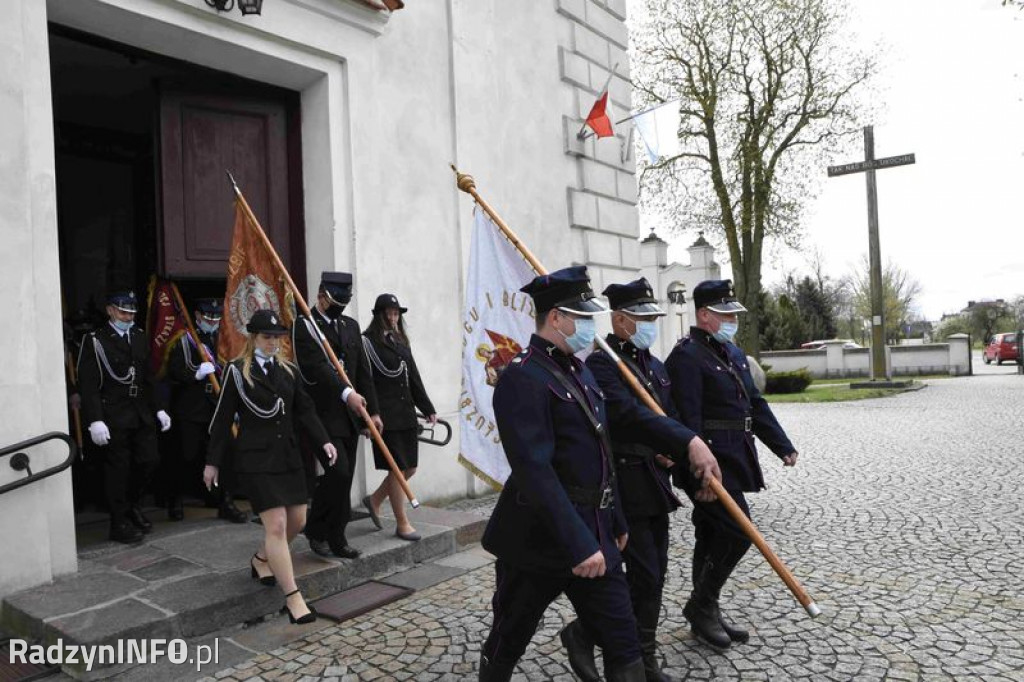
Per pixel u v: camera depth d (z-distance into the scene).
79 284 7.54
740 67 20.41
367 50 6.20
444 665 3.34
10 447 3.84
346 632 3.75
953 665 3.16
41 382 4.14
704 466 2.76
